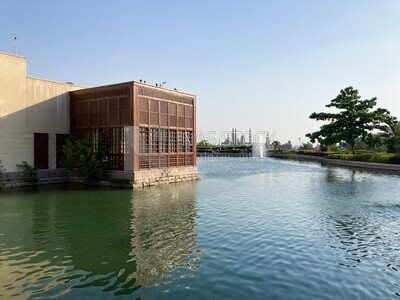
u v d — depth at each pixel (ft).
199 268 22.67
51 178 67.97
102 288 19.65
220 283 20.27
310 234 30.83
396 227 33.42
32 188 60.80
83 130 69.97
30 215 39.01
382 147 146.51
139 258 24.72
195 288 19.58
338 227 33.37
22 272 22.18
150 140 65.87
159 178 68.39
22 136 63.46
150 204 45.85
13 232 31.86
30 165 64.85
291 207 43.83
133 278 21.09
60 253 25.96
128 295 18.72
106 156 66.33
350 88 138.31
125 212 40.60
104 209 42.37
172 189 61.16
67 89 71.46
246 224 34.47
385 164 104.53
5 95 60.70
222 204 46.01
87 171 64.64
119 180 63.16
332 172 98.68
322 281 20.67
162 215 38.88
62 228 33.30
